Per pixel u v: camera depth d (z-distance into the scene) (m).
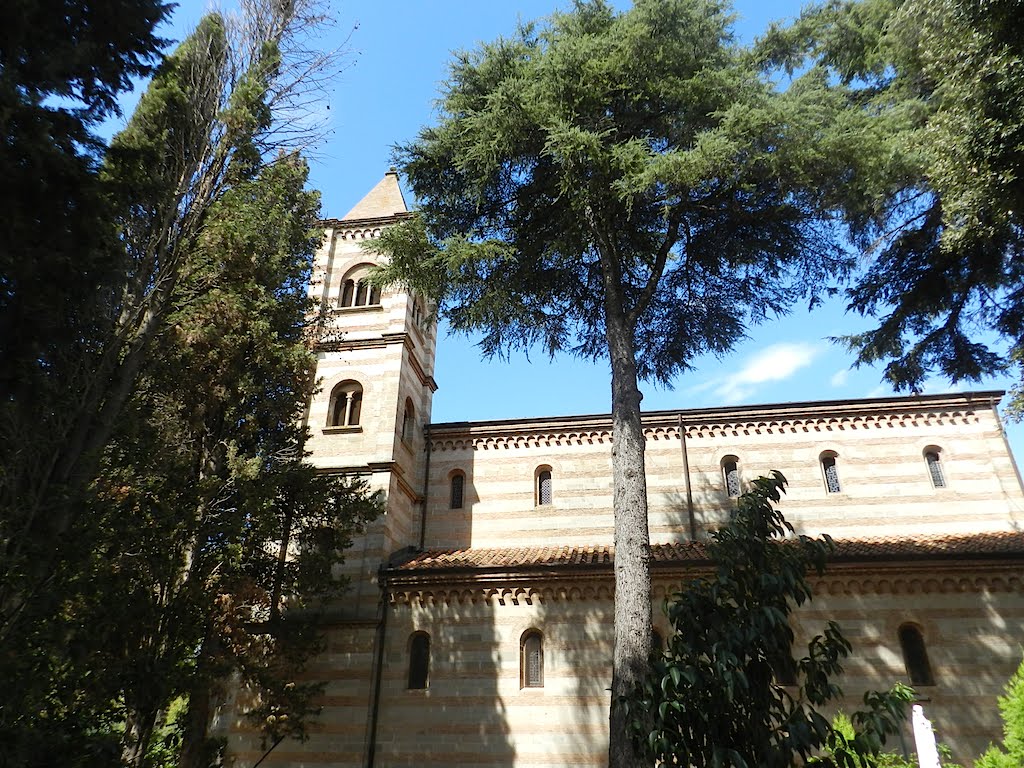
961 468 21.81
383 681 19.09
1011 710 14.60
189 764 14.30
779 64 18.91
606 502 22.98
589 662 18.62
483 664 19.05
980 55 13.94
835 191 15.14
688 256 16.97
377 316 25.00
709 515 22.34
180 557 13.59
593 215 16.05
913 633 17.94
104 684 11.11
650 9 15.20
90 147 11.10
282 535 17.28
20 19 9.77
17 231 9.77
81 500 10.39
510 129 15.05
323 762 18.09
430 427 24.92
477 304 16.20
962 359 19.62
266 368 16.53
